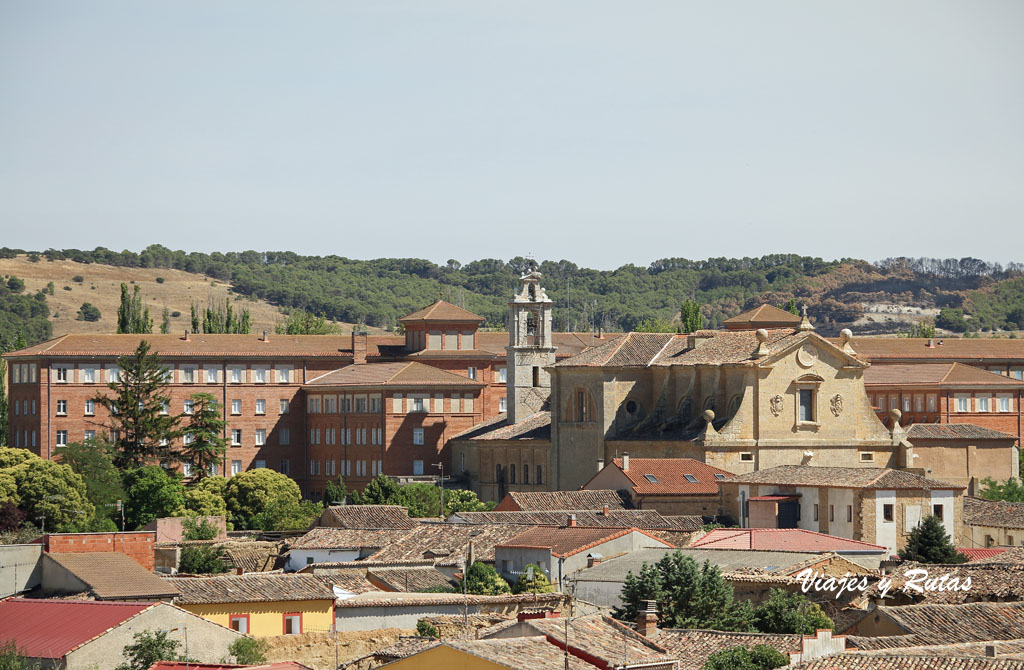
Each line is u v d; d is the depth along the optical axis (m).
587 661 90.88
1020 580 133.12
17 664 105.19
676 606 126.94
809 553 149.75
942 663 94.94
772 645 106.19
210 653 116.50
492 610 136.50
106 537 142.25
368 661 114.19
